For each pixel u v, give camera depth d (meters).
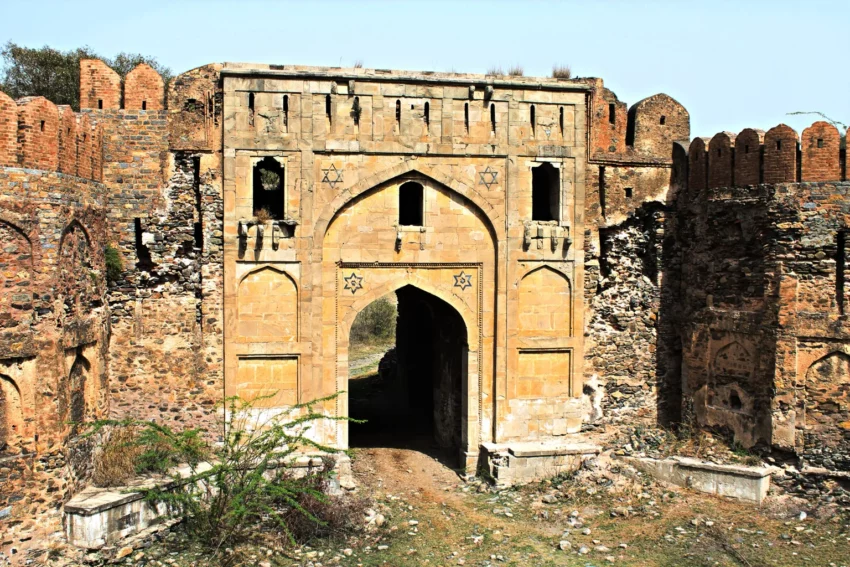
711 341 15.61
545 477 15.14
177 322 14.66
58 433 11.58
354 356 34.16
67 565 11.14
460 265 15.60
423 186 15.41
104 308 13.91
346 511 12.84
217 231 14.69
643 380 16.59
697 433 15.84
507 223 15.62
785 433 14.22
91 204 13.33
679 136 16.72
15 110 11.24
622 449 15.68
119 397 14.45
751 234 14.82
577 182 15.93
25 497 11.18
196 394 14.66
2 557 10.88
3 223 11.04
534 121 15.76
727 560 11.66
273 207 17.89
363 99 14.98
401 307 23.50
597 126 16.22
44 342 11.43
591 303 16.36
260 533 12.41
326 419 15.01
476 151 15.43
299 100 14.77
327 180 14.91
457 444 16.89
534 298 15.87
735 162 15.12
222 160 14.68
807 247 14.08
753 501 13.95
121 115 14.50
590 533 12.70
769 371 14.41
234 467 12.52
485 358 15.73
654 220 16.56
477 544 12.27
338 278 15.10
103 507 11.52
